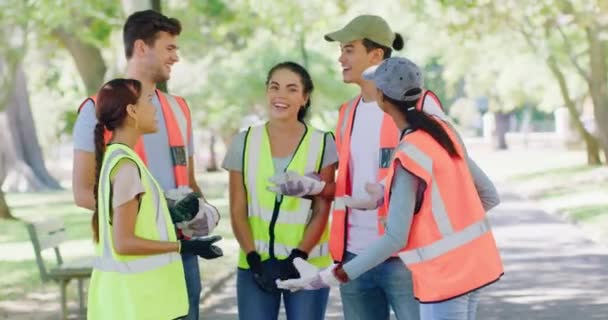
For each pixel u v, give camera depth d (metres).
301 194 7.60
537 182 41.81
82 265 12.66
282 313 13.77
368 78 6.84
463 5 29.02
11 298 15.12
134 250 6.45
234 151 8.00
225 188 43.00
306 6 32.28
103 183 6.51
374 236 7.63
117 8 28.44
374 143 7.66
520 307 14.55
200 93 46.16
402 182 6.46
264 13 32.09
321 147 8.01
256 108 47.34
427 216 6.51
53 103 58.97
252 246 7.89
